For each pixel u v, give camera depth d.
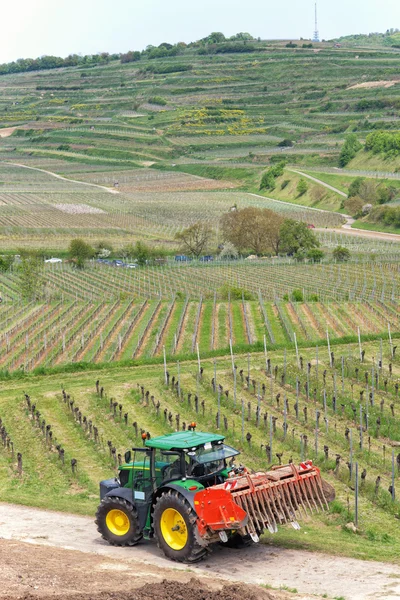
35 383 100.50
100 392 90.44
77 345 129.12
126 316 153.75
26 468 66.31
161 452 42.84
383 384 92.69
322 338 128.12
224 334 134.00
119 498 44.97
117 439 73.56
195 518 40.50
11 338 136.88
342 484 59.97
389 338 116.50
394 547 46.62
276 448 69.50
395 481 61.12
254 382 91.56
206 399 88.06
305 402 86.25
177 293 181.25
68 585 36.50
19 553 42.56
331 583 38.78
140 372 103.44
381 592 37.25
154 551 44.19
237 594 34.34
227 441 70.88
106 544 45.88
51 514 53.69
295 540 46.72
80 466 66.19
